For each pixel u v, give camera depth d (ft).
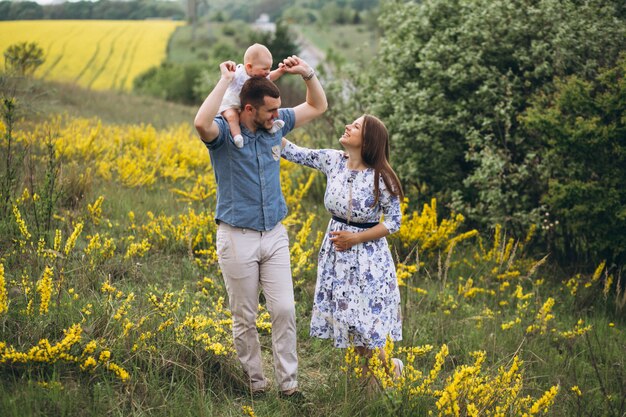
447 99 25.88
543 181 22.86
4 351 11.18
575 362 15.65
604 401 13.32
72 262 16.28
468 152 24.47
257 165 12.05
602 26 23.59
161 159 31.53
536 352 15.99
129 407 11.16
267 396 12.66
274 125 12.23
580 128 20.02
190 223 20.17
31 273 14.82
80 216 20.21
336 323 13.02
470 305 18.97
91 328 12.50
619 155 19.89
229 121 11.86
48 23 226.17
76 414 10.61
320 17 313.53
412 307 17.44
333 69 31.42
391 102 26.55
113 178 28.07
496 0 24.76
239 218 12.00
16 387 10.72
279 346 12.51
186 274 18.06
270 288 12.36
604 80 20.52
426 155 25.68
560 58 23.20
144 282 16.81
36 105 36.60
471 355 15.10
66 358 11.35
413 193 26.94
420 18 27.45
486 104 24.41
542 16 24.09
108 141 35.19
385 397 11.95
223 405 12.05
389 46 27.61
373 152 12.85
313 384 13.61
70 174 23.17
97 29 218.79
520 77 24.77
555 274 22.29
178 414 11.16
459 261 22.02
